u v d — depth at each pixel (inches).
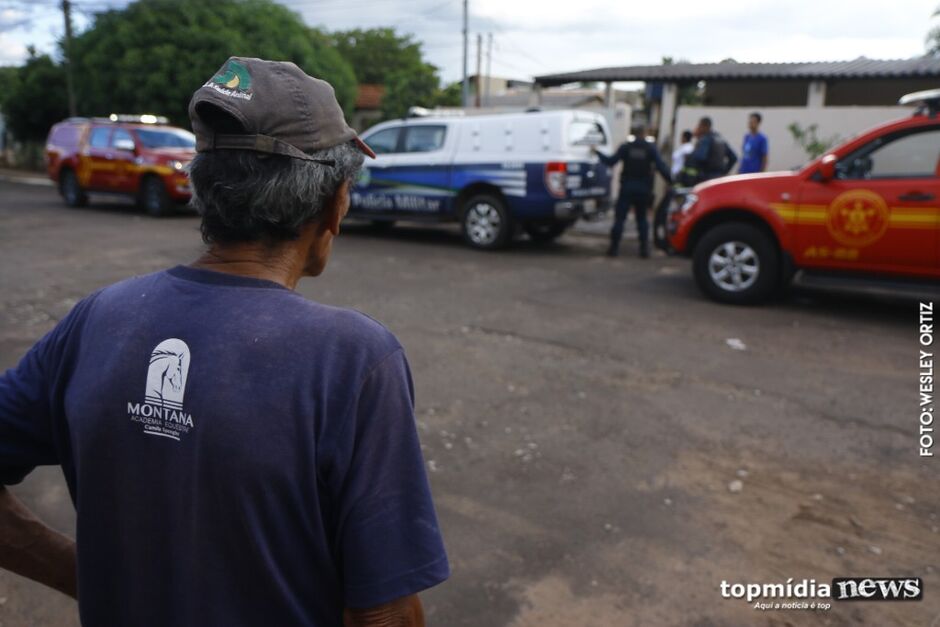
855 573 112.2
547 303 277.0
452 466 145.5
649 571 112.5
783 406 177.0
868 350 221.5
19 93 971.3
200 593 38.7
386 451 39.2
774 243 270.4
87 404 40.3
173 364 38.9
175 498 38.5
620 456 150.6
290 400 37.8
